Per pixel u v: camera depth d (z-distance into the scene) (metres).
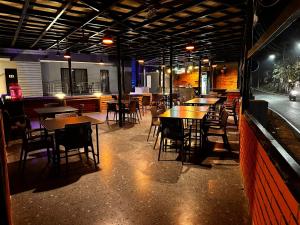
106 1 4.02
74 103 9.21
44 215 2.22
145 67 17.94
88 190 2.73
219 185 2.81
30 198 2.56
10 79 10.79
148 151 4.25
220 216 2.16
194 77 17.89
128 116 8.44
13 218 2.18
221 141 4.88
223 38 7.59
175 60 14.59
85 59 11.49
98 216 2.19
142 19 5.34
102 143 4.85
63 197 2.57
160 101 9.09
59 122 3.54
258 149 1.80
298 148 1.43
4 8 4.33
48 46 9.46
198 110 4.60
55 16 4.85
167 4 4.21
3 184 1.18
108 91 16.61
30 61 9.97
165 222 2.08
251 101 2.91
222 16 5.13
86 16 5.04
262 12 2.18
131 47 9.19
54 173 3.26
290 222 0.96
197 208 2.30
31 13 4.61
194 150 4.28
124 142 4.92
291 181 0.93
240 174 3.15
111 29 6.28
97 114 9.18
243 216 2.16
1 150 1.18
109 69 16.53
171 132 3.61
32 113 8.11
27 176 3.16
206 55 12.29
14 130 5.04
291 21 1.16
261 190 1.62
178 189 2.72
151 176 3.11
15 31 6.48
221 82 15.72
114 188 2.77
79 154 3.83
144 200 2.48
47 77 13.85
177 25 5.57
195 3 4.04
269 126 2.32
